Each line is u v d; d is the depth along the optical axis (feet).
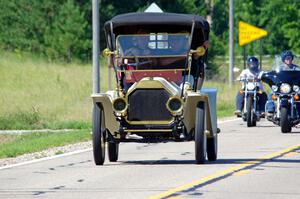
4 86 346.54
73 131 202.69
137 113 130.93
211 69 527.40
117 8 538.06
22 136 203.10
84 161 139.95
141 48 138.31
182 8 552.41
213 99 136.26
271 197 100.12
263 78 192.24
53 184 113.29
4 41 536.42
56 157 147.23
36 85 353.72
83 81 372.58
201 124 130.00
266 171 123.75
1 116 241.76
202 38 141.90
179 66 137.18
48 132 210.38
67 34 509.76
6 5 540.93
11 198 101.81
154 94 130.72
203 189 106.42
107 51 138.62
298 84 189.78
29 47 526.57
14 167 133.49
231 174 120.57
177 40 138.31
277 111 191.11
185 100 130.00
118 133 131.75
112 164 135.23
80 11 526.57
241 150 153.79
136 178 117.80
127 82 137.28
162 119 130.72
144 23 139.33
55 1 529.86
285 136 181.88
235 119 238.27
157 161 138.41
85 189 108.06
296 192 103.86
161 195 101.81
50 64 436.35
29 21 532.73
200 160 131.85
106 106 131.03
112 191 105.81
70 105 285.02
